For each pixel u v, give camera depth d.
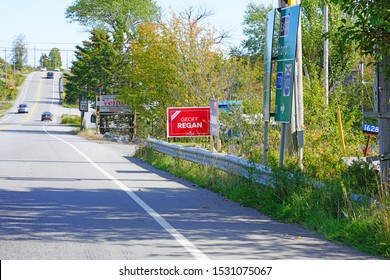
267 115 13.91
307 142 15.55
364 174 11.30
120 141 43.62
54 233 9.39
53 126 77.00
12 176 17.30
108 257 7.88
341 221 9.47
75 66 74.19
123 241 8.85
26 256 7.91
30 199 12.91
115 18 67.75
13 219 10.55
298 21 12.88
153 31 38.31
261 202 11.91
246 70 34.38
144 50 39.09
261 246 8.60
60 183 15.79
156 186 15.44
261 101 21.38
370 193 10.19
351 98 25.42
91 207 11.94
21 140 39.66
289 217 10.63
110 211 11.48
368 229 8.74
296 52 13.77
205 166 16.53
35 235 9.23
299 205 10.59
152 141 24.00
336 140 16.62
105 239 8.99
